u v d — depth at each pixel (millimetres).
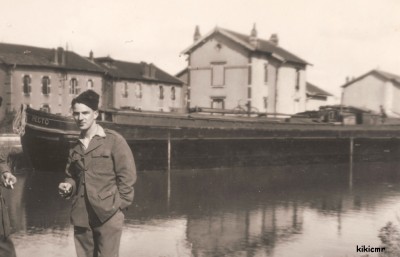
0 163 4805
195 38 44875
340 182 24859
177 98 57031
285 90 46625
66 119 24219
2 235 4738
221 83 43438
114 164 4598
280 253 10719
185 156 28422
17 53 43438
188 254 10461
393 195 20188
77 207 4559
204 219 14391
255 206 16922
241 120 31500
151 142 26781
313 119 38000
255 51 42375
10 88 41344
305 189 21781
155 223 13625
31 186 19938
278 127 33281
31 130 24344
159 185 21906
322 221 14438
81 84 46438
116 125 25344
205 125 29656
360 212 16062
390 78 53094
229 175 26703
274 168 31625
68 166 4734
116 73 50438
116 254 4559
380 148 39500
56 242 11109
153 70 53969
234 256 10422
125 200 4578
